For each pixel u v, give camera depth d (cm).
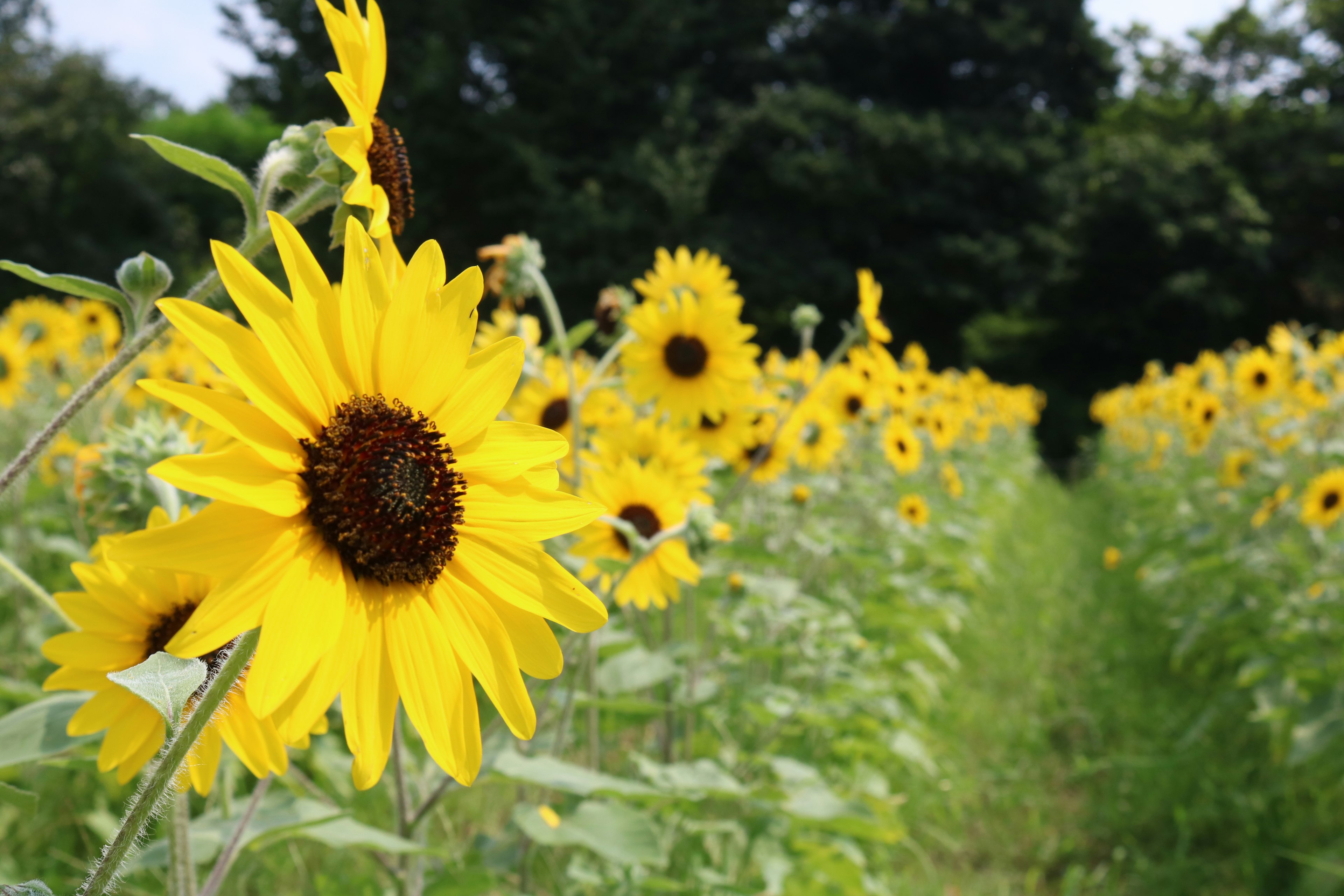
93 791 351
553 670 119
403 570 112
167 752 95
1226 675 635
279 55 2648
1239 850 448
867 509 682
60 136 3919
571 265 2547
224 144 5584
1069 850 460
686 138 2775
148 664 94
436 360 119
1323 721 444
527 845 272
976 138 3106
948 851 455
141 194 3984
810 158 2789
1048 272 3133
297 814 204
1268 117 4206
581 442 351
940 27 3281
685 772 298
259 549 102
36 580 493
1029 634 755
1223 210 3400
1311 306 3553
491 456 123
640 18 2745
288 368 104
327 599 103
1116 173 3428
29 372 750
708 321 368
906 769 491
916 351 920
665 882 273
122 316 131
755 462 403
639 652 334
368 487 108
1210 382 1058
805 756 431
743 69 3272
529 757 247
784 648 400
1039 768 546
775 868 323
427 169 2583
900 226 3114
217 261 102
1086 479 2228
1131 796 499
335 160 131
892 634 581
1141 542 986
